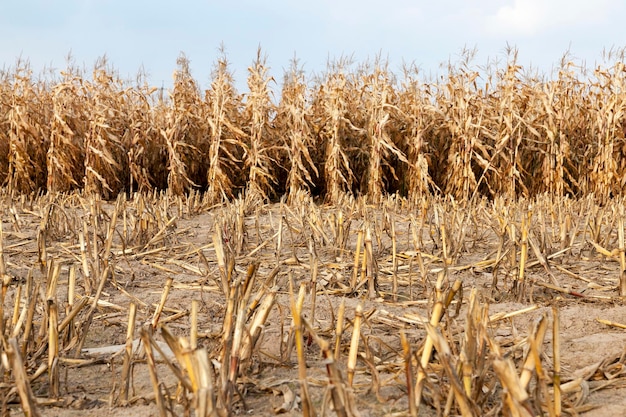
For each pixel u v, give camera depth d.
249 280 2.13
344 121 8.25
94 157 8.05
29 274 2.36
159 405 1.70
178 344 1.63
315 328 2.71
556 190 7.91
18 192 8.21
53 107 8.22
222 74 7.97
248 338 2.08
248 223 5.76
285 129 8.61
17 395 2.04
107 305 3.13
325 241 4.61
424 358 1.85
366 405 1.97
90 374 2.33
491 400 2.01
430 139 8.62
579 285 3.67
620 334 2.75
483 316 2.00
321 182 8.80
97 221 4.87
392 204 6.74
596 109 8.29
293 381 2.17
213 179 7.71
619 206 5.48
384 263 4.11
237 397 2.05
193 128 8.69
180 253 4.51
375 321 2.88
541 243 4.24
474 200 7.17
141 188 8.17
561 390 1.93
